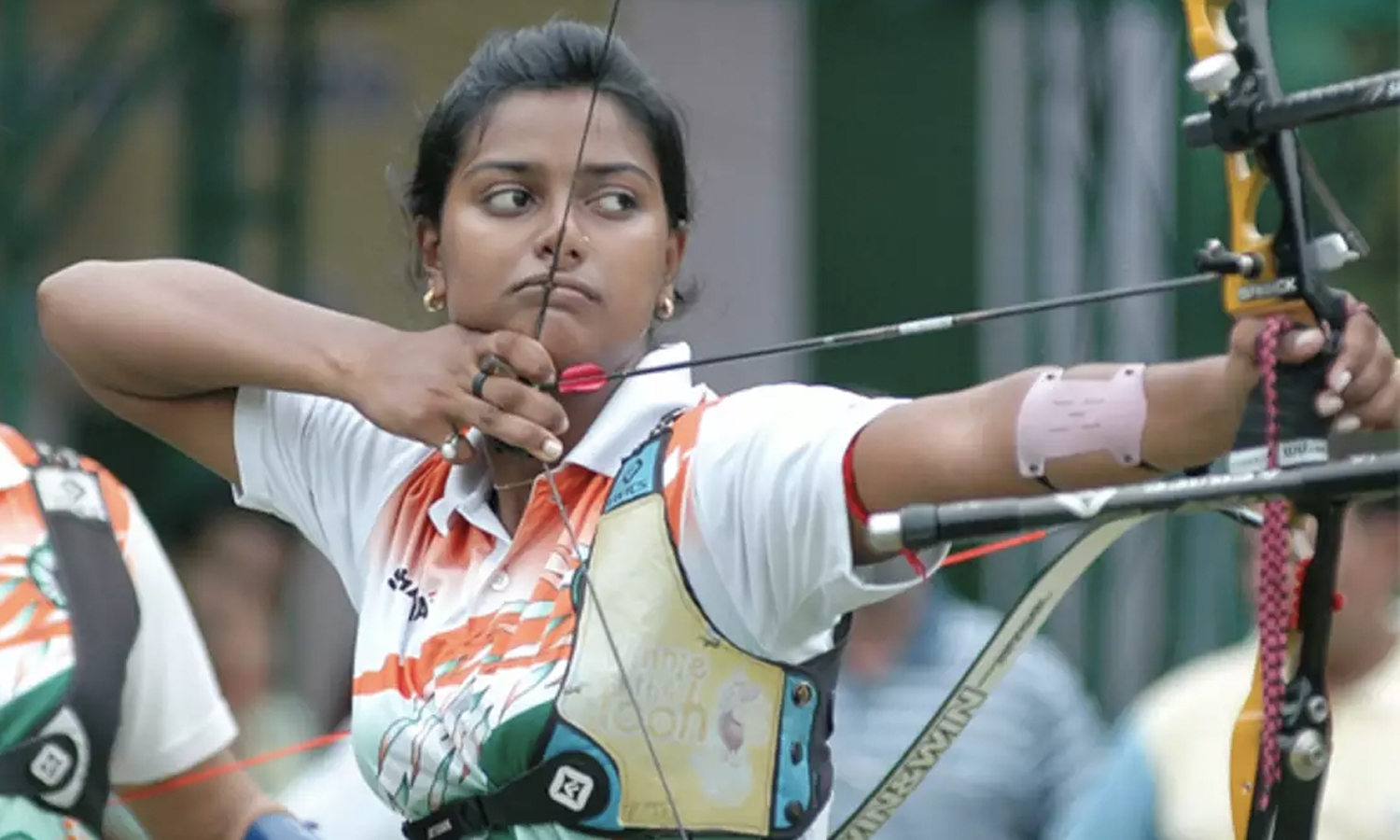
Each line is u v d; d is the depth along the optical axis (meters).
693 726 9.53
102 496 12.27
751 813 9.59
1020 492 8.82
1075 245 23.94
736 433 9.41
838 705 19.44
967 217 24.83
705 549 9.45
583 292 9.98
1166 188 23.00
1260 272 8.30
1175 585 24.14
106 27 21.19
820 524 9.13
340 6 22.77
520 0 24.33
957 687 9.56
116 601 12.06
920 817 18.95
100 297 11.00
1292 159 8.31
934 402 9.05
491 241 10.03
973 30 24.53
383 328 10.47
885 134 25.08
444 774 9.75
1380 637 15.59
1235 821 8.77
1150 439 8.53
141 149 23.58
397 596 10.23
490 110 10.12
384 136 23.69
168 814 12.55
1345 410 8.27
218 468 11.16
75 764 11.75
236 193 22.20
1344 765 15.43
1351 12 22.00
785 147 25.16
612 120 10.09
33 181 21.45
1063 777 19.14
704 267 24.80
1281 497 7.97
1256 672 8.78
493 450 10.20
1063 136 23.88
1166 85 22.89
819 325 25.25
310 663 21.50
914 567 9.28
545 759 9.54
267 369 10.58
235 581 19.50
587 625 9.58
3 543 11.84
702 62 24.78
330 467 10.78
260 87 22.61
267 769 19.16
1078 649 24.03
